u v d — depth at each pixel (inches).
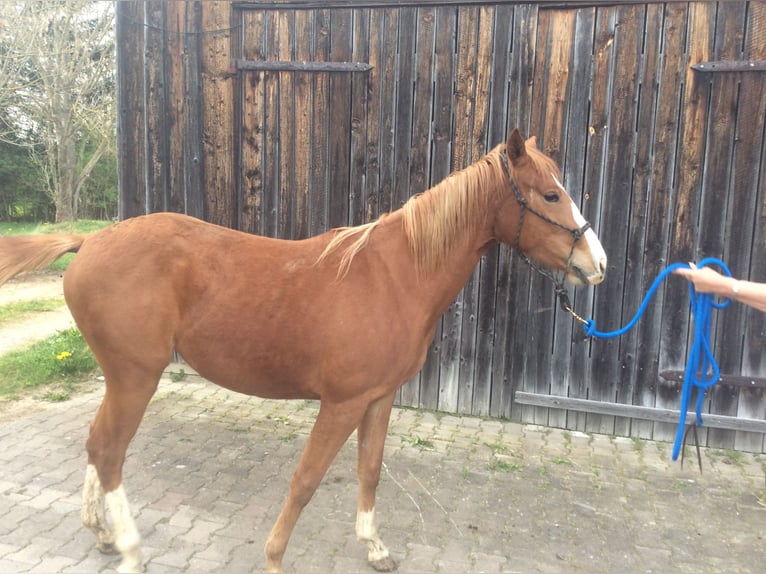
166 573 87.7
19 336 227.0
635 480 128.1
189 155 169.9
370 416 90.2
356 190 161.8
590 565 95.5
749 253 140.9
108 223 598.9
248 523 103.7
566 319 152.8
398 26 153.1
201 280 83.1
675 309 146.2
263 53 162.1
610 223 148.0
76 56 458.6
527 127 149.8
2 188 754.8
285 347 82.0
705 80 138.3
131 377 83.5
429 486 121.3
